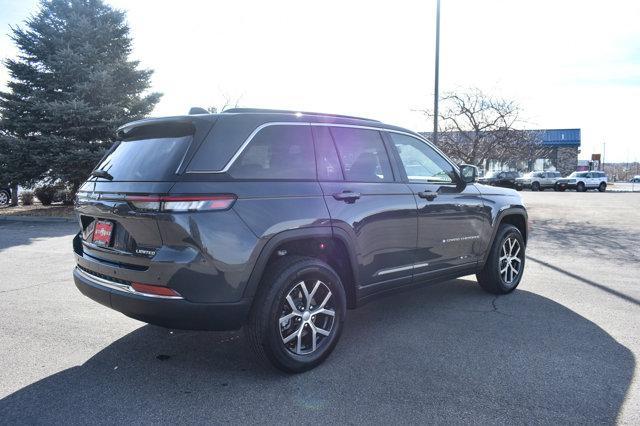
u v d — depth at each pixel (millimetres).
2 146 16875
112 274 3336
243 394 3193
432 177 4816
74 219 14727
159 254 3049
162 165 3178
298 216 3451
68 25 17422
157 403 3068
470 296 5602
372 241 4012
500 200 5527
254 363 3697
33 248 9203
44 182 18062
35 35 17453
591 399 3109
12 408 2988
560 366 3607
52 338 4215
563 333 4324
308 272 3490
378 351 3918
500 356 3799
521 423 2828
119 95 17781
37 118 17047
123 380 3396
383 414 2930
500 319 4734
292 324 3510
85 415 2912
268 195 3361
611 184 55594
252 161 3391
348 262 3871
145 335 4301
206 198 3070
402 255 4324
